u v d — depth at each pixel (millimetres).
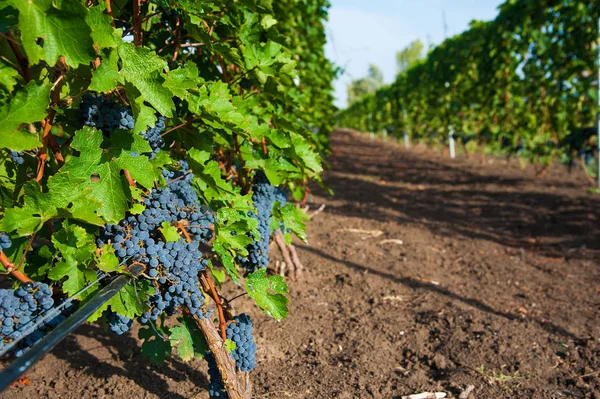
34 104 1427
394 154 17281
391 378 2994
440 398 2773
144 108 1786
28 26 1256
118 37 1536
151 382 2824
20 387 2766
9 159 1841
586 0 8125
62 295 1793
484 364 3133
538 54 9078
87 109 1714
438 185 10242
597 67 8297
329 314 3896
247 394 2229
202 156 2107
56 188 1544
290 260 4430
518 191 8906
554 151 9758
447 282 4641
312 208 7652
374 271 4832
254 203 2770
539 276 4820
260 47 2553
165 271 1840
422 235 6281
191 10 1913
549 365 3135
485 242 6016
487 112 11883
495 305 4082
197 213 2072
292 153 2525
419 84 17891
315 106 5617
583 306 4055
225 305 2205
